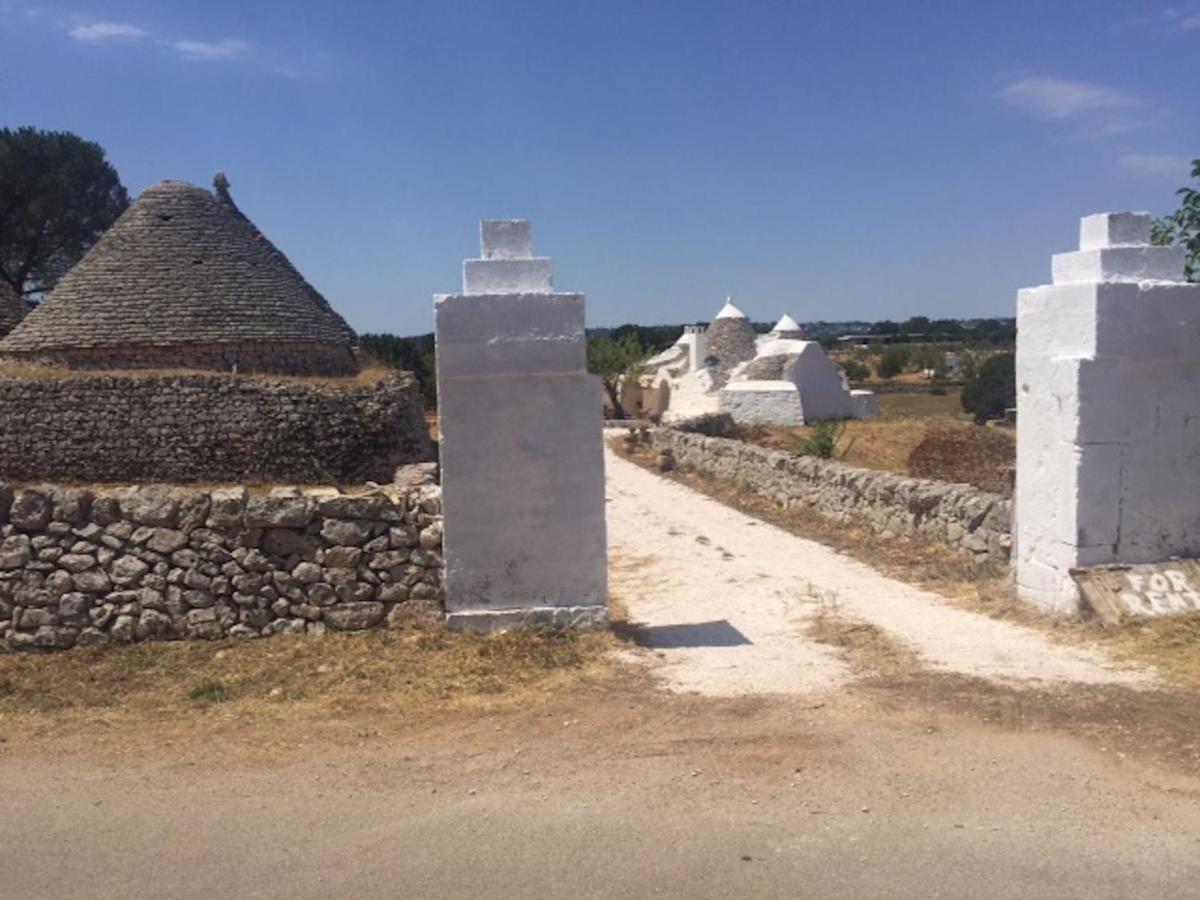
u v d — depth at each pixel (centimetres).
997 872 366
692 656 662
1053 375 713
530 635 678
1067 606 700
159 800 439
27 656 651
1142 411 698
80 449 2194
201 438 2233
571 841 396
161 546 680
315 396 2300
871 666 624
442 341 677
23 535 671
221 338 2367
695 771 459
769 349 4025
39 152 4003
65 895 363
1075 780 440
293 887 365
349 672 612
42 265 4191
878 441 2667
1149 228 710
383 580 696
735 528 1319
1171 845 383
